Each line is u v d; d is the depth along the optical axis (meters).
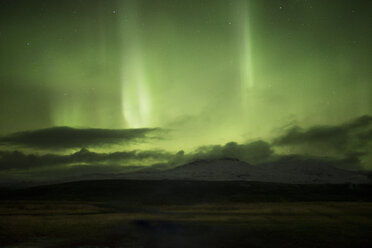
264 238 27.83
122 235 29.88
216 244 24.98
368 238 27.95
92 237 28.78
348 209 59.28
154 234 30.25
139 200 105.06
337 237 28.31
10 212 57.12
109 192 131.25
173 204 88.88
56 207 70.25
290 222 39.56
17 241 26.92
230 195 123.69
